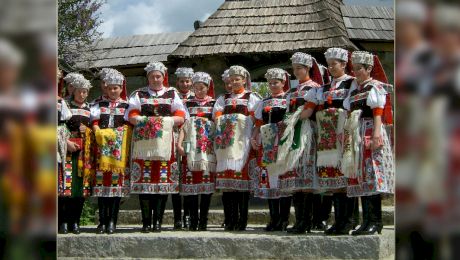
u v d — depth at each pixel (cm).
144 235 572
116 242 557
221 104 684
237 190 664
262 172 650
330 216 733
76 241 565
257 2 1159
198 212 738
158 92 651
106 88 668
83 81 655
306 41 1040
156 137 623
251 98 672
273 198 646
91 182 639
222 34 1098
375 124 523
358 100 539
